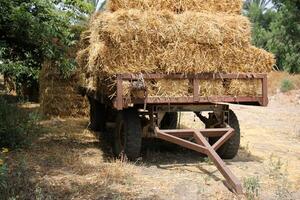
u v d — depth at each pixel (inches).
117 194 217.8
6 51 323.6
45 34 299.9
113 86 267.7
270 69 283.1
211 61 272.7
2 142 306.2
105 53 258.1
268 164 288.2
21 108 478.6
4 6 288.2
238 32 276.8
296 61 1151.0
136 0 288.2
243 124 482.0
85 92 390.3
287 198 218.7
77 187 227.1
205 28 269.6
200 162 288.7
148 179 245.6
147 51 264.1
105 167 265.9
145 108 266.7
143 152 316.2
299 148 350.6
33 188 223.0
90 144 341.7
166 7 293.3
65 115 482.6
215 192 223.8
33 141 337.7
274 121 513.3
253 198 213.9
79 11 356.8
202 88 273.3
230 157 297.4
